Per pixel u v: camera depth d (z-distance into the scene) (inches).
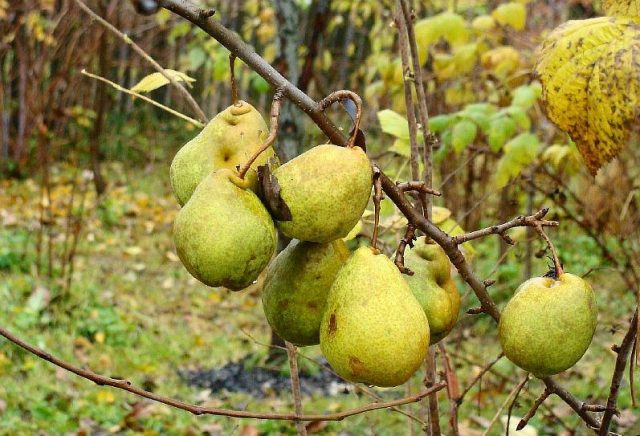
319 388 201.2
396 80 168.6
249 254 53.2
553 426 172.2
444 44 239.3
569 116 60.7
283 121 191.0
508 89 183.8
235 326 248.4
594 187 222.8
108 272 283.1
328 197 53.3
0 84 409.4
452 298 64.4
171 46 480.7
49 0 379.9
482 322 236.5
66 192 372.8
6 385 182.1
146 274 291.9
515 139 149.5
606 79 59.6
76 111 370.9
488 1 276.4
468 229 239.6
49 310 228.7
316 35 189.8
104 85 329.4
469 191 226.7
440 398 185.0
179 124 559.2
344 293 54.6
